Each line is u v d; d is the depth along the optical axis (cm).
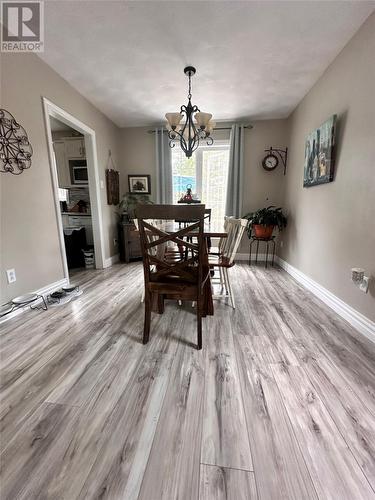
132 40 208
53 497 81
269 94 309
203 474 88
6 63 196
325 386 130
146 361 152
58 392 126
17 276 213
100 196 371
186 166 438
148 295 168
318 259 263
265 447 98
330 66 240
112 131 407
